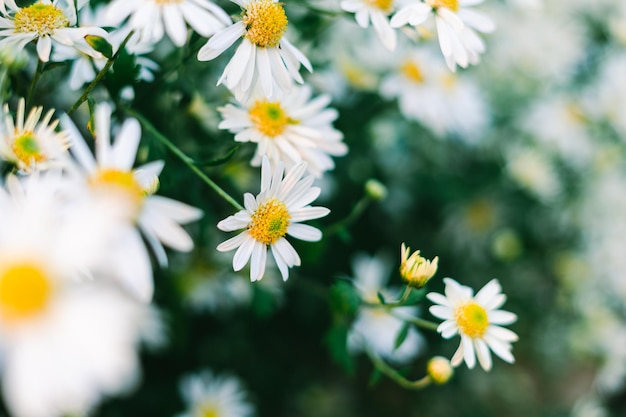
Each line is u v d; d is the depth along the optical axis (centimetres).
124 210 21
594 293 58
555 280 59
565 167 56
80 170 23
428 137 52
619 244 56
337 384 56
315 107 30
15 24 26
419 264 28
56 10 26
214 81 34
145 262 22
